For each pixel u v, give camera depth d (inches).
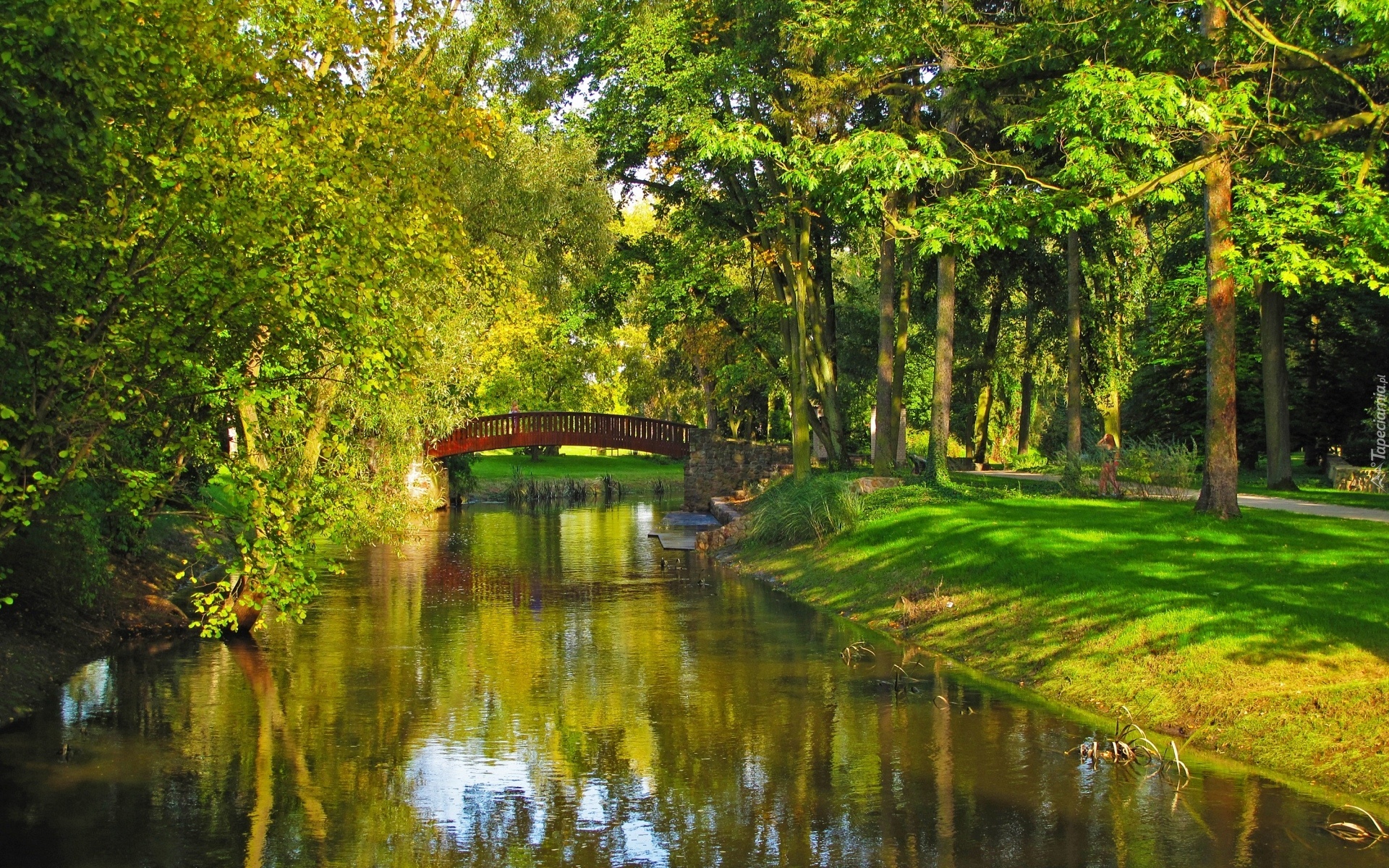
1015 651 569.6
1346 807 356.2
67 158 344.5
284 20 444.8
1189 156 717.3
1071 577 608.4
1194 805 364.8
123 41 350.0
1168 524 715.4
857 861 328.2
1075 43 613.9
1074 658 526.6
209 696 549.3
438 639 695.7
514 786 408.5
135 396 392.2
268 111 458.9
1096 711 480.1
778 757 434.9
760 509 1222.9
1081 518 797.2
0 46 320.8
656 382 2522.1
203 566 896.3
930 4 679.7
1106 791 382.0
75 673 599.2
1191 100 524.1
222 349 423.8
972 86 683.4
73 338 364.5
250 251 383.9
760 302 1364.4
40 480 360.8
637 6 1160.8
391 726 491.8
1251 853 323.3
